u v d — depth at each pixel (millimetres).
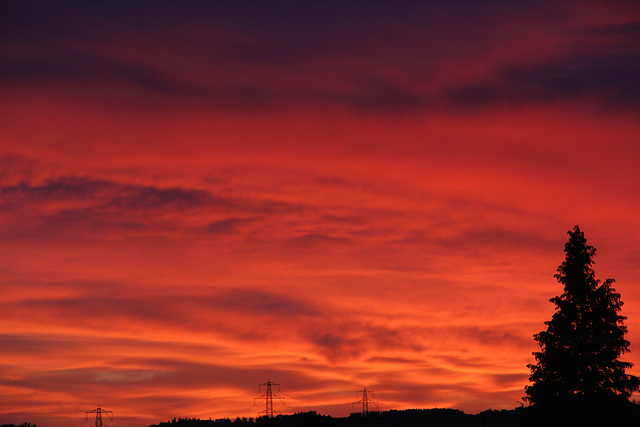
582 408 53094
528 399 55438
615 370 53969
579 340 54156
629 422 52531
